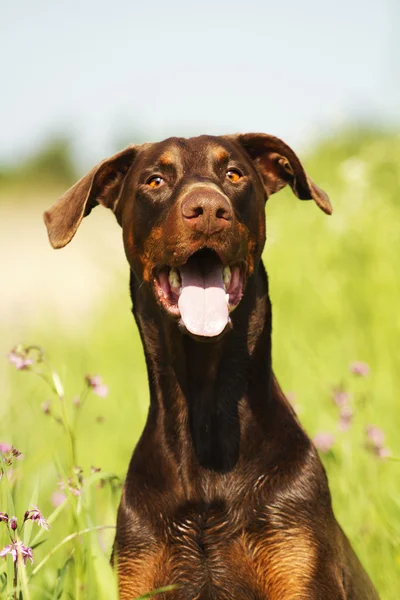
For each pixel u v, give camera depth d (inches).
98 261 782.5
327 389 404.2
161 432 275.1
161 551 260.5
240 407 272.7
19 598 232.4
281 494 260.7
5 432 375.9
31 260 1079.6
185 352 272.5
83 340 620.7
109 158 297.1
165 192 277.0
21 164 1795.0
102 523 324.8
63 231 281.4
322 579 252.5
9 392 478.6
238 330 276.4
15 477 271.3
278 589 255.6
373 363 474.0
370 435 334.3
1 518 227.9
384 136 832.9
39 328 662.5
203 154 280.4
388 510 327.3
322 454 340.2
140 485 269.9
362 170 671.1
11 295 886.4
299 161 298.2
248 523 259.9
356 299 549.6
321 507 262.8
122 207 301.1
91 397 488.1
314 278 591.5
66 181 1793.8
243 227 274.7
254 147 309.0
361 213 629.9
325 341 520.4
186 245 258.1
